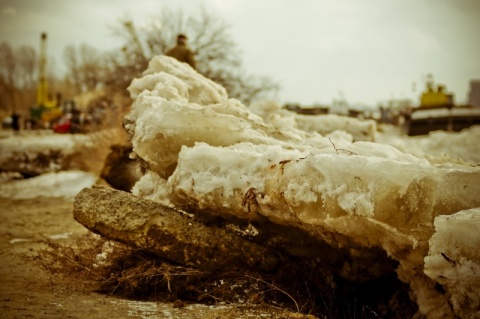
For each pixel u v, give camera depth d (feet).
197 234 11.61
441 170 8.79
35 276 13.53
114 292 11.96
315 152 11.85
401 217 8.77
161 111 12.88
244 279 11.50
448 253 7.71
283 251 11.96
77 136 40.91
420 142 54.13
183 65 18.39
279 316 10.06
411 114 74.49
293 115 26.71
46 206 29.17
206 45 50.29
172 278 11.58
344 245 10.75
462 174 8.69
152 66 17.88
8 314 9.66
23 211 27.17
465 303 7.63
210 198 11.25
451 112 72.84
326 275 11.70
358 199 9.07
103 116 41.04
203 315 10.07
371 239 9.64
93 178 35.94
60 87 246.68
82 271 12.77
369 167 9.15
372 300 11.62
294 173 10.02
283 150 10.94
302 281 11.71
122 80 49.06
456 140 51.57
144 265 11.87
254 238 11.97
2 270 14.16
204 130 12.60
